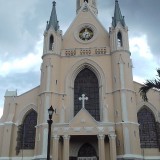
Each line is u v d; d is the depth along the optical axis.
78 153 41.50
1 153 42.84
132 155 38.19
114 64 45.66
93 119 39.50
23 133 45.09
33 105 46.84
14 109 46.66
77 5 61.75
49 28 49.53
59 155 39.38
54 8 53.09
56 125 39.50
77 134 38.59
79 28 51.56
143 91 23.14
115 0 52.09
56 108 43.66
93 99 45.53
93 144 41.59
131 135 39.75
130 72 45.38
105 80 45.53
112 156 36.84
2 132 45.06
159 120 43.16
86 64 47.56
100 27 51.09
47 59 46.81
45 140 40.28
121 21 49.31
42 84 45.41
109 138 38.06
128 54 46.59
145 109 44.94
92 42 49.62
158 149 41.47
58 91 45.22
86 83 46.97
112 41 47.59
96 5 62.91
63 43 50.47
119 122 40.94
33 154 43.00
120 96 42.56
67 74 46.78
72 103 44.94
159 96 44.81
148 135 42.75
